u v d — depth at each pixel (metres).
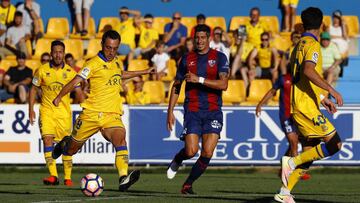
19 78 65.38
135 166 57.88
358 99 72.62
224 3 77.38
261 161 57.16
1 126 56.34
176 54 71.44
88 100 34.75
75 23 76.69
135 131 57.06
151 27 73.12
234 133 57.06
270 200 31.06
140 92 64.38
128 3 77.44
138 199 30.97
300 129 28.80
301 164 28.53
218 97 33.16
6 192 35.91
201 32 33.00
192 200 30.73
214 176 53.97
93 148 56.28
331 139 28.17
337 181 49.59
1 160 56.50
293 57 28.94
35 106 56.44
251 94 67.31
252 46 70.06
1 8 74.19
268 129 57.06
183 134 33.16
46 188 39.28
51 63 42.12
